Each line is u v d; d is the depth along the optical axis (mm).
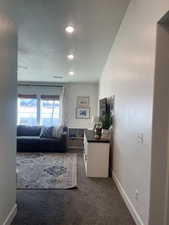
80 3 2623
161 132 1912
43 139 6598
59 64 5559
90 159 4117
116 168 3703
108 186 3590
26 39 3777
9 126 2262
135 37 2535
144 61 2195
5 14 2082
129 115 2809
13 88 2389
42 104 8328
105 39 3852
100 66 5758
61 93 8297
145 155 2102
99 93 7512
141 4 2301
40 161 5344
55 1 2549
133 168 2545
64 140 6625
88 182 3781
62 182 3742
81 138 7738
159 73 1891
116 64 3771
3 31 2023
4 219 2131
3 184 2088
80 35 3633
